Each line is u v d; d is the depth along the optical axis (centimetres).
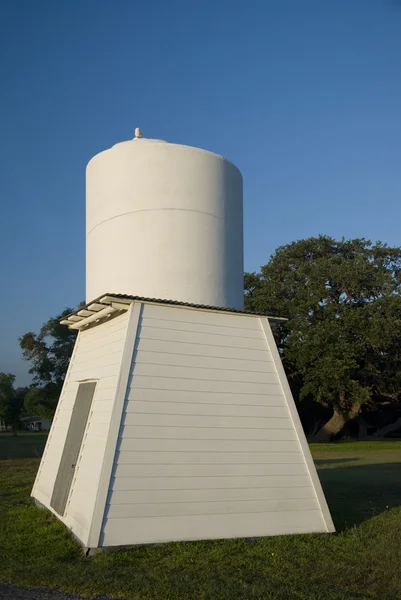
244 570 637
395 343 3488
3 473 1609
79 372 998
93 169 954
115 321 856
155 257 866
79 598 533
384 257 3831
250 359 861
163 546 702
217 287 900
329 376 3256
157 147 897
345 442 3631
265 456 813
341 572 642
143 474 725
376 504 1109
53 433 1077
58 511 859
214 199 921
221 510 757
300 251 3928
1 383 7194
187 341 820
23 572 606
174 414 772
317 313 3584
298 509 807
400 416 4609
